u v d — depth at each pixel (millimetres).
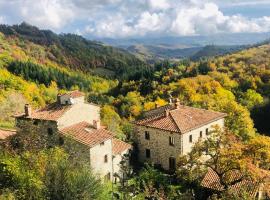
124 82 163500
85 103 47812
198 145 37406
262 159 33938
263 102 93562
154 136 49500
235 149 34188
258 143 33562
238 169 34156
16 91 117062
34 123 43938
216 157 36250
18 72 163500
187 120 49531
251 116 90938
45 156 28141
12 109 82125
